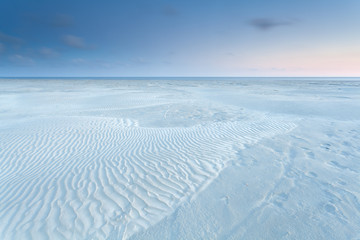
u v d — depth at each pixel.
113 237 2.59
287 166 4.58
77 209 3.10
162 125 8.73
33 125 7.53
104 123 8.25
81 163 4.66
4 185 3.76
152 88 32.72
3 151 5.22
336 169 4.40
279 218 2.91
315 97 18.95
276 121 9.18
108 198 3.38
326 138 6.61
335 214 2.97
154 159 4.94
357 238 2.55
